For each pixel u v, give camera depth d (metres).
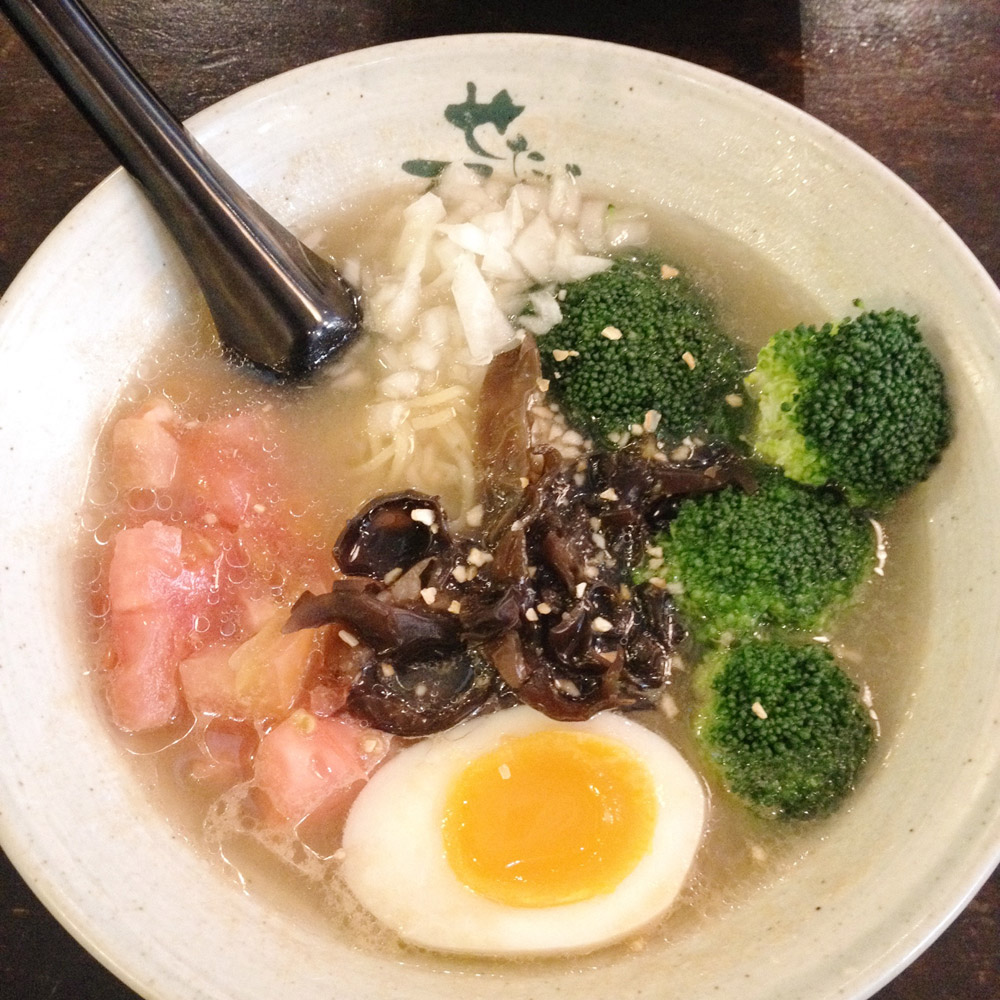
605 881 0.18
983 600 0.18
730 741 0.18
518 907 0.18
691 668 0.19
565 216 0.23
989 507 0.18
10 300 0.20
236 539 0.21
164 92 0.24
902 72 0.24
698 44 0.24
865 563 0.19
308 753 0.19
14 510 0.19
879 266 0.20
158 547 0.20
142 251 0.21
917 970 0.19
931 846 0.17
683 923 0.18
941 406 0.19
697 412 0.21
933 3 0.24
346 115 0.22
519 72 0.22
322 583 0.20
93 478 0.21
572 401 0.21
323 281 0.22
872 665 0.19
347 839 0.19
